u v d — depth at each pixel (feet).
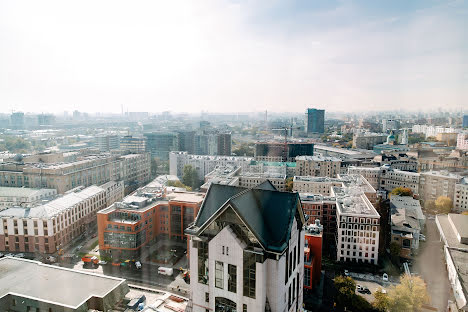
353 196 491.72
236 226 163.12
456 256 313.32
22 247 404.16
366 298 328.49
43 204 435.94
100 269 370.12
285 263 168.25
